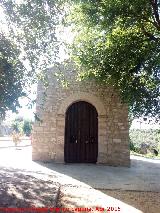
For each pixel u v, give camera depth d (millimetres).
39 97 13031
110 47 11398
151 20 10914
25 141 28609
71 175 9766
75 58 12172
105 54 11719
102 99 12969
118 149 12609
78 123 13211
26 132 36938
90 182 8711
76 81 13062
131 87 11742
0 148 19984
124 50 11141
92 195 7191
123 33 11273
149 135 23344
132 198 7094
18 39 7070
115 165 12523
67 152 12977
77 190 7613
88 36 12156
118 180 9258
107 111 12867
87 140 13102
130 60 11148
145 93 11906
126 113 12758
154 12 10383
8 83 6684
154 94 11922
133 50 11078
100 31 11938
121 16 10359
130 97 11758
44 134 12820
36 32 7336
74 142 13086
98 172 10695
